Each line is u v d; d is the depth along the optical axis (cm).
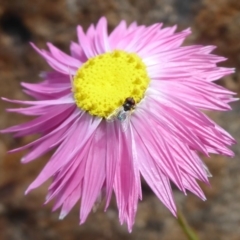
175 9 13
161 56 10
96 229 14
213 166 13
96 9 13
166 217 14
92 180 9
